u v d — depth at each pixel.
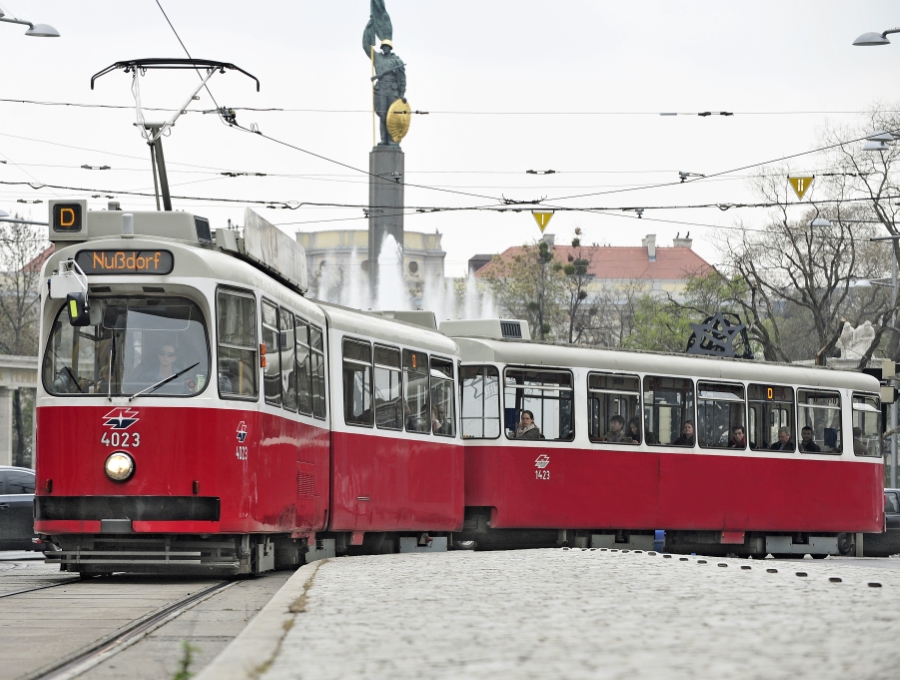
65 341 18.11
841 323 60.31
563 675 7.66
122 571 20.05
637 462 29.58
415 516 24.95
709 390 31.12
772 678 7.50
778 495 32.34
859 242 70.50
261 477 18.62
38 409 18.11
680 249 172.00
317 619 10.73
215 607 14.60
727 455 31.28
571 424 28.59
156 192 24.42
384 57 107.62
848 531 34.09
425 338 25.84
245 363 18.52
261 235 20.03
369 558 20.31
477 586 14.08
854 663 8.09
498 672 7.81
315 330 21.55
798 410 33.09
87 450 17.88
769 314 65.31
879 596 12.80
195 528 17.81
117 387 17.95
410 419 24.95
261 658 8.42
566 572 16.44
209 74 24.53
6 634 12.33
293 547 21.03
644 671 7.79
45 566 27.34
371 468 23.38
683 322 84.56
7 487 29.72
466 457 27.58
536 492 27.92
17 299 79.62
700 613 11.08
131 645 11.37
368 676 7.71
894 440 58.34
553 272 96.44
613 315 106.62
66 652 11.07
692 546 31.16
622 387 29.53
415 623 10.41
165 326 18.06
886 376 35.81
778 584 14.35
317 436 21.33
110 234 18.80
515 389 27.88
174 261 18.05
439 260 162.88
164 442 17.84
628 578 15.27
